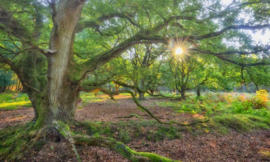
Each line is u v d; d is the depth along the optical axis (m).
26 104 14.34
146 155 2.26
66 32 4.88
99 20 7.00
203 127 7.21
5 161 4.41
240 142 6.09
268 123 8.20
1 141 5.31
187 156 5.00
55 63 4.87
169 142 5.91
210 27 6.38
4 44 6.79
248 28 5.61
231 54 6.65
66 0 4.75
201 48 7.74
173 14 6.34
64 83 5.45
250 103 10.87
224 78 14.34
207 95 15.05
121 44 6.40
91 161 4.45
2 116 9.31
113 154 4.81
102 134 5.91
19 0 5.08
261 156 4.95
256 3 5.67
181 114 9.52
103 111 10.80
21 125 6.44
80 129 5.81
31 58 6.07
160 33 7.70
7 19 4.74
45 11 6.07
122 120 7.84
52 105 5.18
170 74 16.58
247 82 8.26
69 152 4.70
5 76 27.58
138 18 7.59
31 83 5.87
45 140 4.91
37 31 6.38
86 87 5.70
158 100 18.17
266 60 5.86
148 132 6.37
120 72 7.61
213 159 4.84
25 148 4.66
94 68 5.42
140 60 18.70
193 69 16.00
